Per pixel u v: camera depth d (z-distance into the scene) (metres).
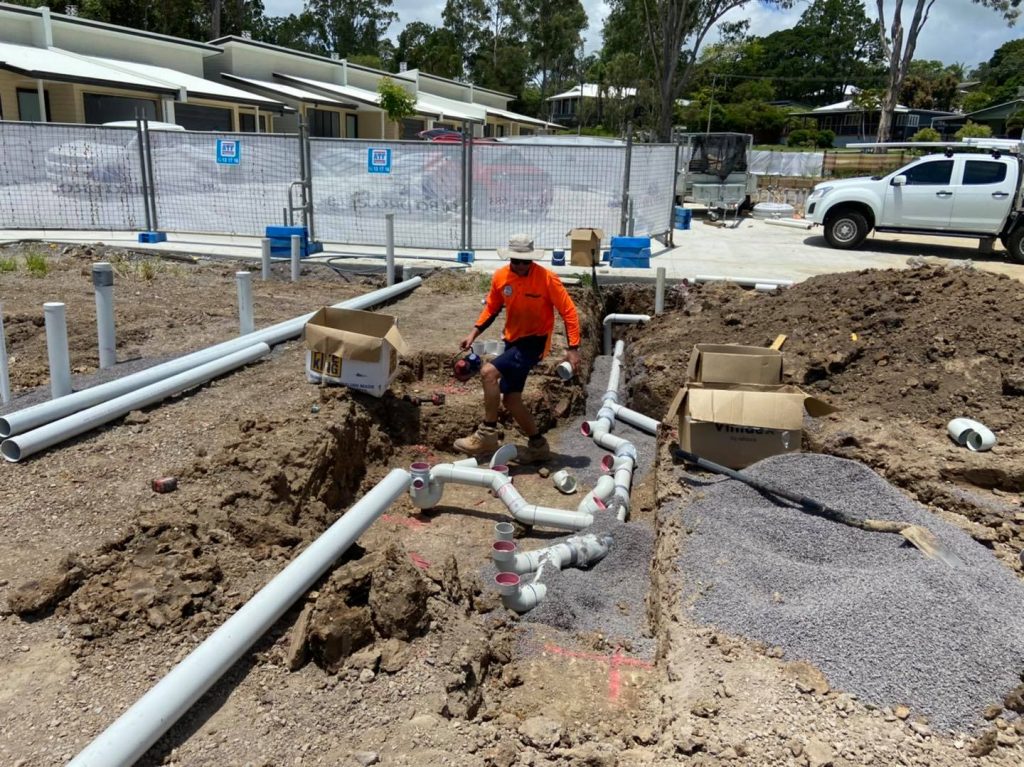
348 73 39.25
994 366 6.34
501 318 9.34
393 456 6.47
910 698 3.01
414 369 7.48
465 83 50.94
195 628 3.32
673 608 3.74
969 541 4.13
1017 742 2.82
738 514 4.41
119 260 11.98
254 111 30.44
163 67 29.45
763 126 55.66
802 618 3.44
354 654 3.24
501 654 3.72
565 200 13.25
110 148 13.94
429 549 5.08
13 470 4.65
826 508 4.32
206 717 2.89
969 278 7.45
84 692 2.95
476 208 13.12
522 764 2.85
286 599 3.37
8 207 14.12
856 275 8.49
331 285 11.03
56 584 3.45
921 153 32.75
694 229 20.16
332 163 13.12
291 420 5.51
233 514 4.27
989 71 74.69
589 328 9.73
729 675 3.17
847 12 74.19
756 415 4.95
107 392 5.63
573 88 80.50
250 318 7.77
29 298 8.93
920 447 5.52
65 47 25.95
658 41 36.22
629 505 5.66
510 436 6.93
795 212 25.44
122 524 4.08
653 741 3.06
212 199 13.91
